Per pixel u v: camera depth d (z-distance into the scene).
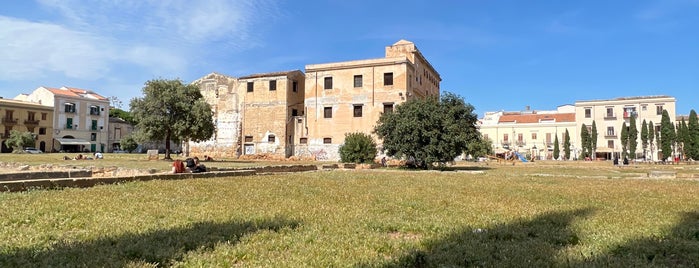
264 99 54.69
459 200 10.16
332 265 4.55
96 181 12.24
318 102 52.50
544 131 86.00
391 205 9.15
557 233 6.12
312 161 47.12
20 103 76.31
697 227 6.61
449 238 5.84
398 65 49.09
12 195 9.41
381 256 4.95
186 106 40.19
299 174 20.66
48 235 5.68
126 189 11.18
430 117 30.17
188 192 10.88
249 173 19.80
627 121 79.69
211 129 42.31
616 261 4.61
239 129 56.38
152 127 39.38
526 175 21.83
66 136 83.00
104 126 89.44
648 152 76.81
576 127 83.56
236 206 8.54
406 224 6.86
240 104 56.56
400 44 53.44
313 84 53.00
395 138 30.97
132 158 43.75
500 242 5.59
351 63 51.22
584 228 6.54
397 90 48.88
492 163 51.84
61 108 82.25
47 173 14.73
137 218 6.96
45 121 79.81
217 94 58.75
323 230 6.40
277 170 23.28
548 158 84.56
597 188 13.77
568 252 5.03
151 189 11.32
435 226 6.66
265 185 13.48
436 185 14.65
